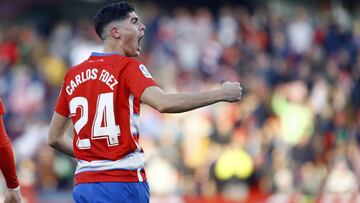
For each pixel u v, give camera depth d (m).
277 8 53.38
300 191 36.00
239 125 38.94
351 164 36.66
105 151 16.27
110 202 16.16
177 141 38.62
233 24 48.56
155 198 33.59
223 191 36.53
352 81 43.34
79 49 48.47
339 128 39.75
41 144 38.03
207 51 46.53
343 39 47.31
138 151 16.41
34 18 56.34
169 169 37.38
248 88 42.41
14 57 50.00
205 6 54.91
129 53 16.70
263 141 37.81
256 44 47.47
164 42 48.34
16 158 39.97
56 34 50.72
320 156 37.91
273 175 36.59
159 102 15.64
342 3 52.38
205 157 37.78
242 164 36.59
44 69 47.88
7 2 56.81
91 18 56.22
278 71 44.62
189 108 15.55
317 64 45.22
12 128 42.75
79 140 16.50
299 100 41.44
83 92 16.48
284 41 47.31
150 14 51.44
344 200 33.31
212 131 38.28
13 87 46.56
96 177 16.25
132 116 16.25
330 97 41.62
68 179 37.59
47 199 34.94
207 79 45.38
